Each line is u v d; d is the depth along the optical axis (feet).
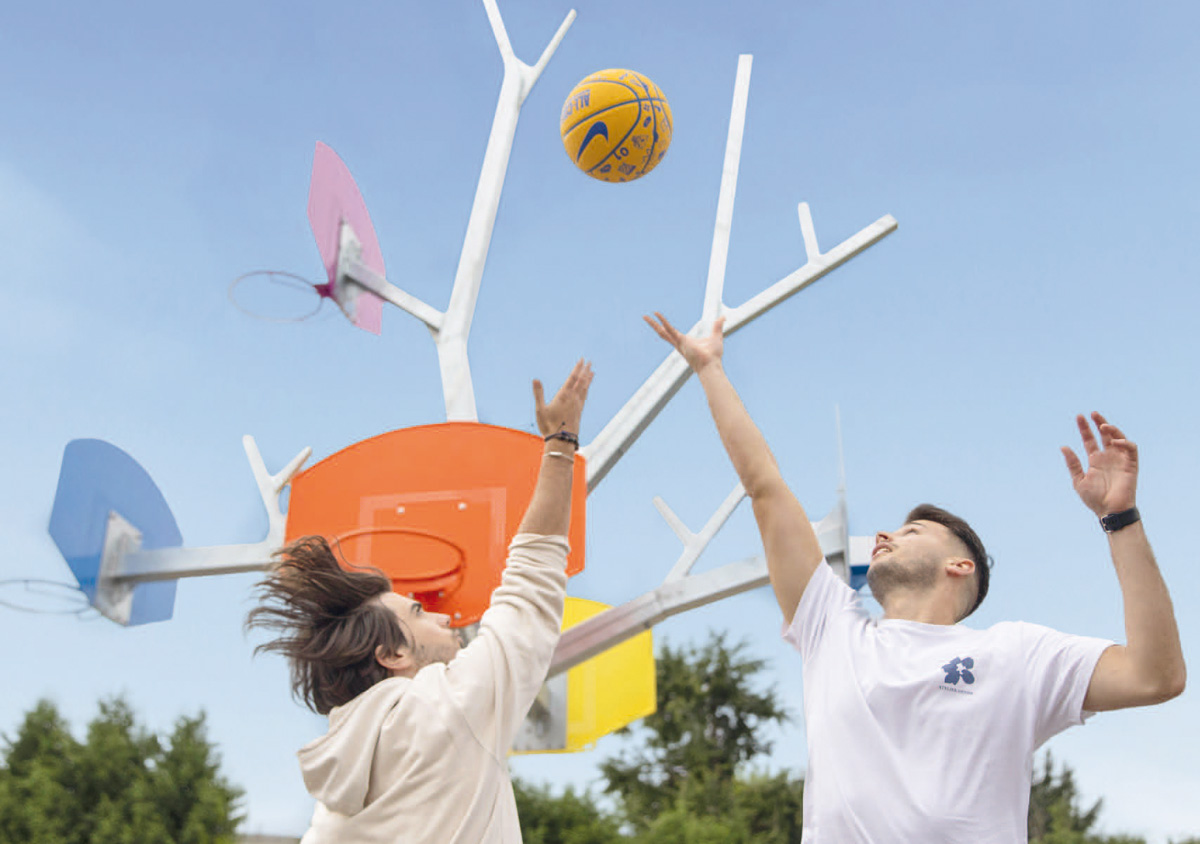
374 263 17.99
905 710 6.47
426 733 6.13
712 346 8.38
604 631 14.32
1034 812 57.00
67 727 47.26
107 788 45.88
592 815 51.98
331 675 6.69
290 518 14.76
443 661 6.89
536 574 6.90
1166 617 6.17
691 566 16.76
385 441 14.92
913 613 7.47
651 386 16.51
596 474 16.02
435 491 14.42
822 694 6.94
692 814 54.85
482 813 6.07
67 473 15.56
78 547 15.33
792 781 57.67
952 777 6.17
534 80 20.56
